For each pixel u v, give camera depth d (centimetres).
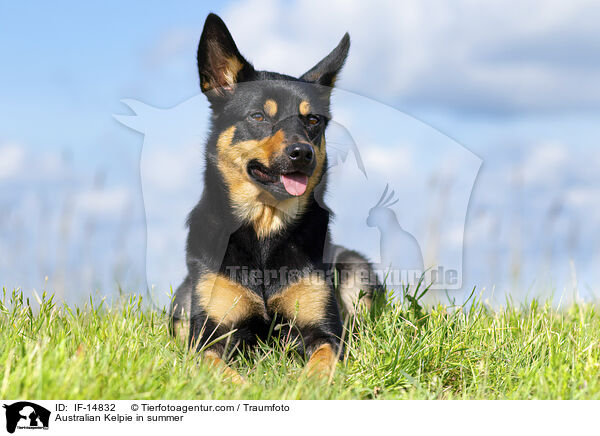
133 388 402
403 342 507
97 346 470
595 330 586
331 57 629
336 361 500
